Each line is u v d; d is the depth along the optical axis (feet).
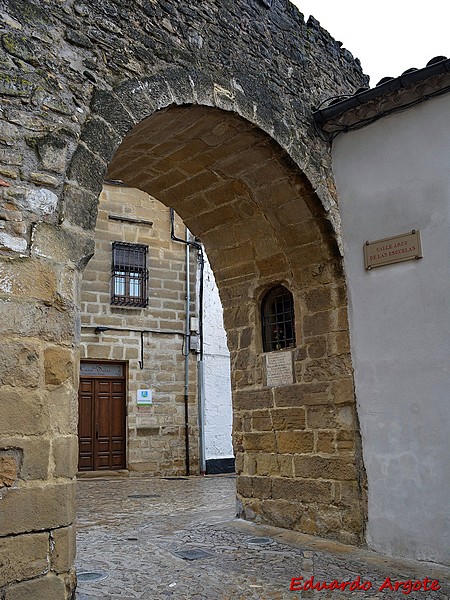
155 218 38.65
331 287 18.35
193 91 14.37
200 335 39.06
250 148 16.96
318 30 19.69
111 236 37.01
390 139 17.54
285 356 19.42
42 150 11.02
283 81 17.51
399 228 17.12
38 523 9.75
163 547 16.78
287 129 17.13
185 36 14.65
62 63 11.76
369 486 16.94
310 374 18.62
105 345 35.94
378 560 15.64
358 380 17.51
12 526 9.45
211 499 25.94
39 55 11.41
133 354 36.73
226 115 15.44
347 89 20.45
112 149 12.22
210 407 38.78
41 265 10.55
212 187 18.97
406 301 16.76
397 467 16.42
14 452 9.69
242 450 20.47
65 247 11.00
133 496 27.22
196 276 39.73
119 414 36.68
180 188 19.33
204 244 21.33
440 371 15.88
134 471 35.83
